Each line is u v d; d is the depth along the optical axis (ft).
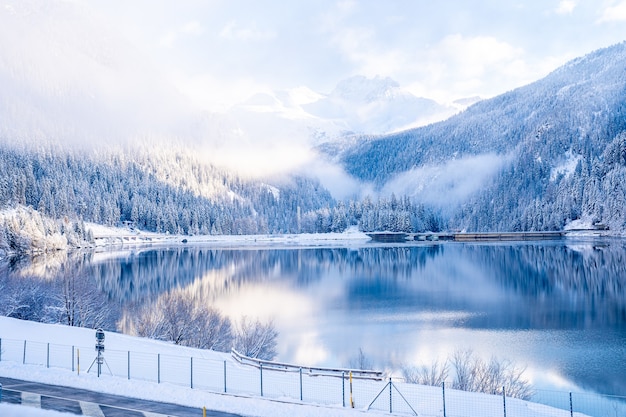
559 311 337.72
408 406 127.13
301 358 242.17
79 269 491.31
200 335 236.22
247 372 156.15
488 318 324.39
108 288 418.31
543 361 233.35
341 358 241.55
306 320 325.42
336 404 126.21
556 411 134.92
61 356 168.76
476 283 467.93
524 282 460.55
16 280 312.29
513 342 265.54
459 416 122.52
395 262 653.71
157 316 247.70
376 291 440.45
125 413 117.19
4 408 94.99
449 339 274.36
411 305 374.63
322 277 529.45
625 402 179.63
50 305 258.57
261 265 637.30
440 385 174.81
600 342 261.65
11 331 199.21
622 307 342.85
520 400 141.18
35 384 138.10
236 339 238.48
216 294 420.77
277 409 120.78
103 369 156.25
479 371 182.70
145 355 173.17
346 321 321.93
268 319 315.99
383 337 280.92
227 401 124.98
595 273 487.61
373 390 138.21
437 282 481.87
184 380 147.02
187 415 116.26
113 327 268.41
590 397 185.98
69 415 93.20
